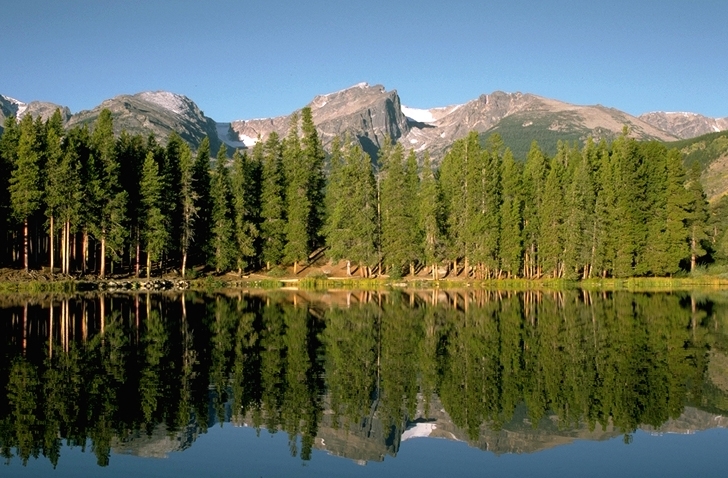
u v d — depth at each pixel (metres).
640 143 97.44
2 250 72.44
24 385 26.31
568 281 88.19
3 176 70.88
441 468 18.94
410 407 24.83
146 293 69.88
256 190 95.94
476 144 92.88
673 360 33.28
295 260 91.44
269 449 20.12
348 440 21.16
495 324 46.09
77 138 76.88
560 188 92.38
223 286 83.00
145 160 79.69
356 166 91.19
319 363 32.03
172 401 24.72
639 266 90.56
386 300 65.50
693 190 92.12
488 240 88.88
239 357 33.00
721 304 61.59
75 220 71.12
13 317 45.97
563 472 18.72
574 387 27.70
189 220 82.94
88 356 32.31
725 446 20.86
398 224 89.38
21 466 18.23
